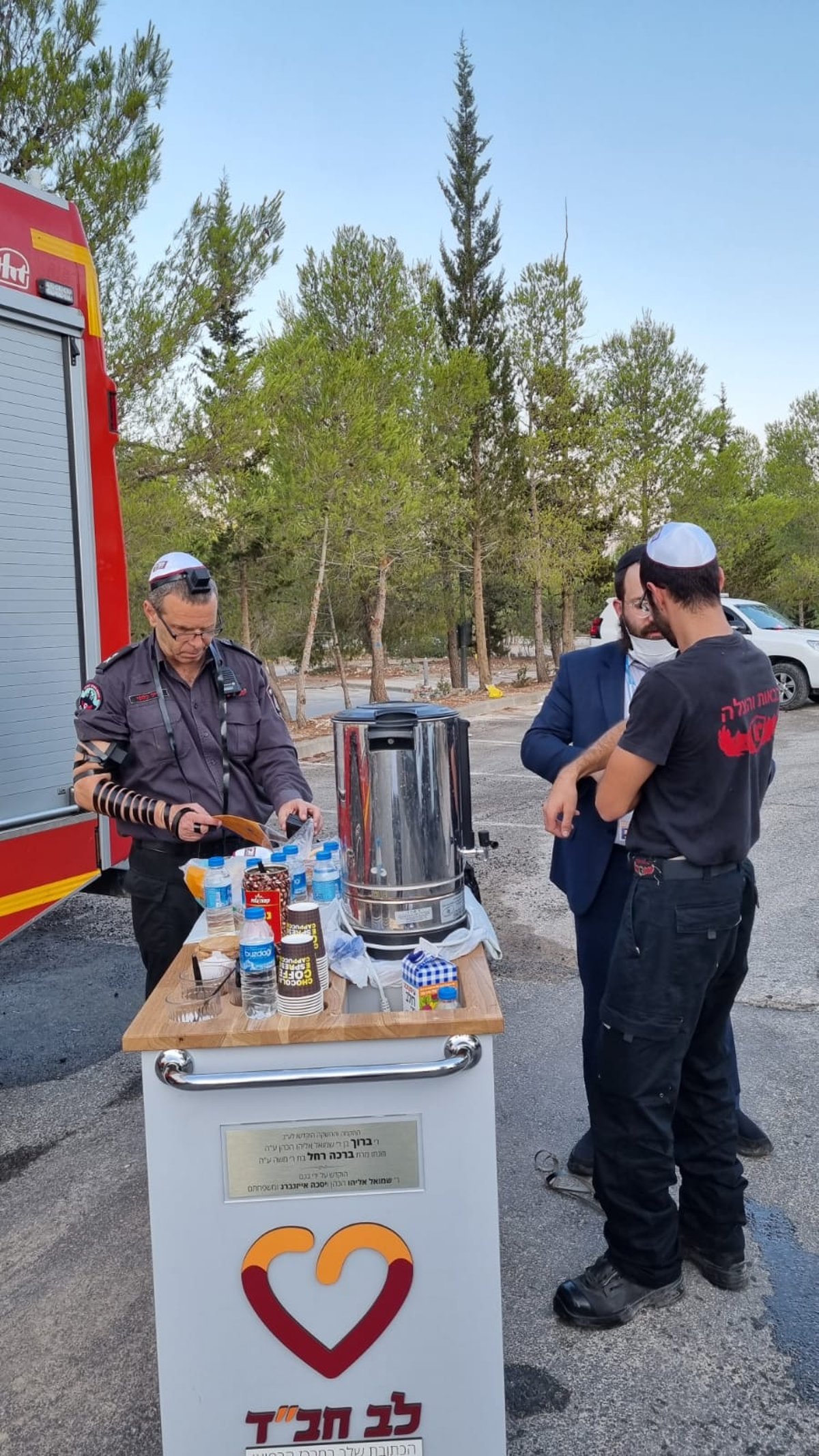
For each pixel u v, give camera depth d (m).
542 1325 2.43
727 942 2.25
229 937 2.21
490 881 6.15
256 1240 1.78
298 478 11.77
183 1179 1.77
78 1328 2.48
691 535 2.19
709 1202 2.51
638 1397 2.20
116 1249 2.79
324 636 19.95
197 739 2.80
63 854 3.71
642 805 2.25
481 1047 1.76
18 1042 4.18
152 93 8.19
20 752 3.52
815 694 13.67
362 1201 1.78
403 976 1.91
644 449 22.33
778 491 32.09
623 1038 2.28
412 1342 1.82
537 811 8.09
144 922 2.84
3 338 3.47
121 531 4.15
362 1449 1.85
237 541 15.17
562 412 18.42
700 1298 2.51
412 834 2.08
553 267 18.33
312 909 1.88
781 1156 3.10
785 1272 2.60
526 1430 2.11
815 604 28.88
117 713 2.79
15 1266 2.73
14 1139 3.42
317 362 11.83
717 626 2.20
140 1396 2.25
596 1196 2.46
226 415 9.37
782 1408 2.16
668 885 2.21
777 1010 4.14
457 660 21.20
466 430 15.42
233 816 2.57
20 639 3.54
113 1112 3.59
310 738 12.45
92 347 3.96
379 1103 1.75
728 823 2.18
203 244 8.83
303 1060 1.76
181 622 2.60
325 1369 1.82
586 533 19.41
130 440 9.33
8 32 7.60
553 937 5.17
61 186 7.81
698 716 2.10
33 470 3.61
